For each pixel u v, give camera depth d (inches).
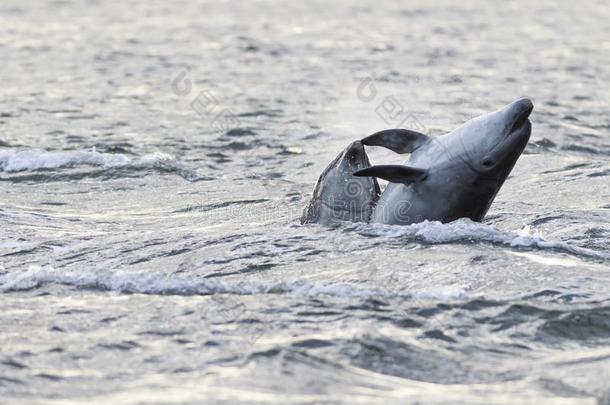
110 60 4852.4
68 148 2719.0
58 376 1072.8
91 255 1546.5
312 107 3531.0
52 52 5103.3
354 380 1066.7
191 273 1425.9
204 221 1834.4
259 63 4840.1
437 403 1007.0
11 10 7352.4
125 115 3326.8
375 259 1461.6
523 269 1427.2
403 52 5369.1
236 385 1046.4
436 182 1579.7
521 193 2094.0
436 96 3855.8
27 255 1563.7
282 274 1408.7
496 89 4092.0
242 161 2583.7
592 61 5137.8
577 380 1077.8
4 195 2111.2
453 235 1551.4
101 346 1157.7
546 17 7701.8
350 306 1282.0
